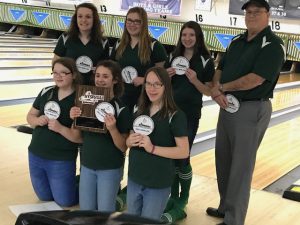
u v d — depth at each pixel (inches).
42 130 113.8
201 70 114.9
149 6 481.7
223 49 451.5
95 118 99.0
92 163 102.9
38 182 117.3
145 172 92.5
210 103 275.1
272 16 427.2
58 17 531.5
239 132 104.2
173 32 469.4
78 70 123.5
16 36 534.6
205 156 175.0
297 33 422.9
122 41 121.4
